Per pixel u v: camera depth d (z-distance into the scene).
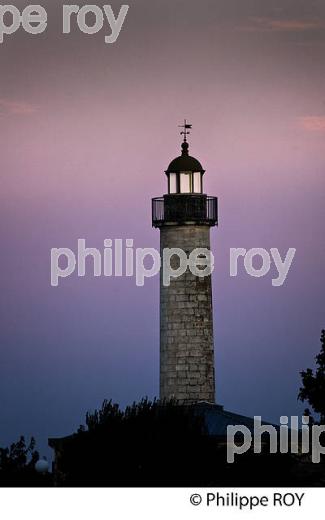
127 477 199.88
